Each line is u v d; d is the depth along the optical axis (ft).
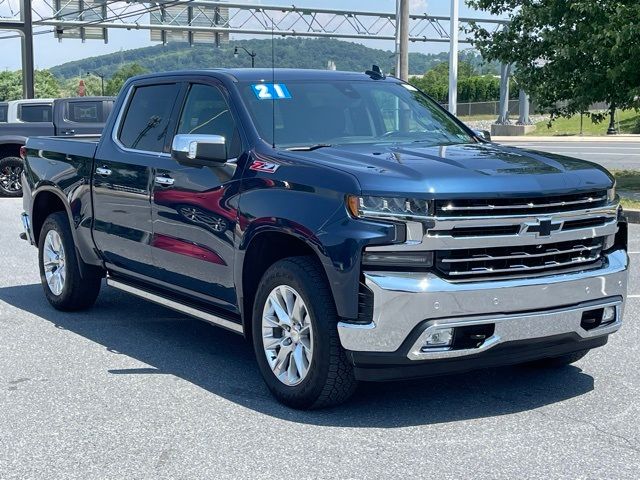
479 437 16.79
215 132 21.08
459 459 15.70
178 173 21.30
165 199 21.67
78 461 15.76
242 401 18.99
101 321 26.48
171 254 21.77
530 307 17.17
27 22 130.93
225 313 20.81
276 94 21.18
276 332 18.72
